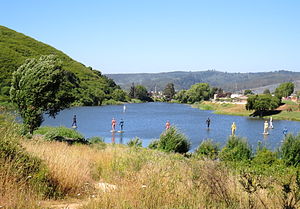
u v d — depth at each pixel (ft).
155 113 293.23
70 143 68.85
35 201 18.72
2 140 23.68
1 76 368.27
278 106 302.86
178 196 21.07
